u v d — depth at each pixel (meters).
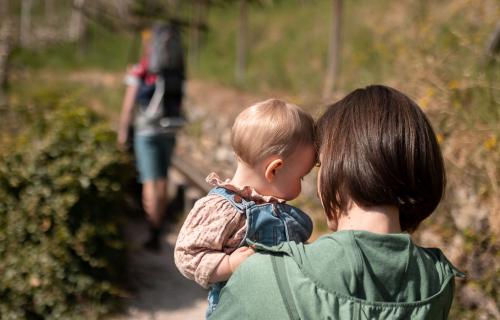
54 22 20.38
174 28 5.80
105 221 4.57
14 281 4.37
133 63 17.16
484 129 4.07
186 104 10.22
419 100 4.74
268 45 14.53
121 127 5.75
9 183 4.38
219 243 1.75
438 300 1.47
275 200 1.84
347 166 1.51
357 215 1.52
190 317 4.64
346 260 1.42
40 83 13.45
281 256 1.48
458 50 5.59
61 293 4.43
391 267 1.43
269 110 1.83
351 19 11.62
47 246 4.41
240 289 1.47
